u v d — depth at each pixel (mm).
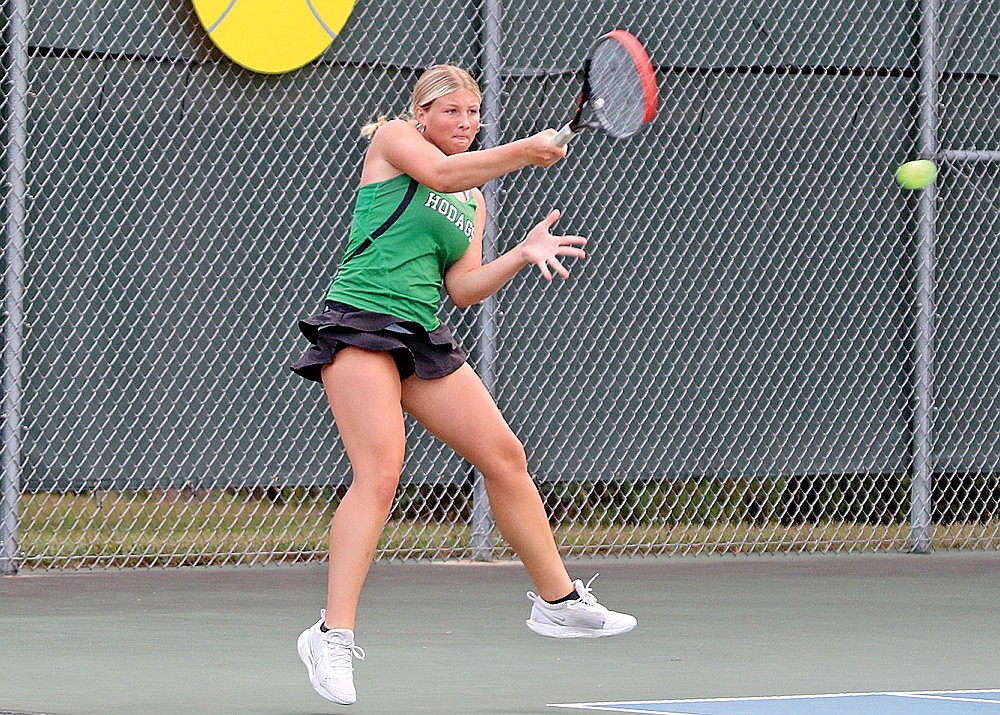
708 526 28453
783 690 13672
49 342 21406
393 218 12836
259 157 22469
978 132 26500
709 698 13203
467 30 23531
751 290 25062
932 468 26203
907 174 19188
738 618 18359
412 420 23438
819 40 25359
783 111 25219
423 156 12789
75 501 24562
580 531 26859
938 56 25891
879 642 16672
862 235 25672
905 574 22922
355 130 23031
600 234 24234
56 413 21484
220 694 13258
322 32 22359
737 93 24938
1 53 21156
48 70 21328
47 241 21359
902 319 25891
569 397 24094
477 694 13367
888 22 25781
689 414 24797
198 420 22203
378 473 12797
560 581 13703
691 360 24766
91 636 16469
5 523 21359
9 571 21422
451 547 24297
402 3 23203
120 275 21734
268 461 22641
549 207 24000
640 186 24453
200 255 22141
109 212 21656
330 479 23094
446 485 23656
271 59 22125
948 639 16938
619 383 24375
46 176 21328
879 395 25875
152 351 21922
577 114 13070
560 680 14148
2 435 21188
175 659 15117
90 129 21547
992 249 26531
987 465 26734
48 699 12922
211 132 22203
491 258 23484
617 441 24406
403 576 21859
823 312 25500
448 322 23500
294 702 12898
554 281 24000
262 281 22531
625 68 13195
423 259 12969
